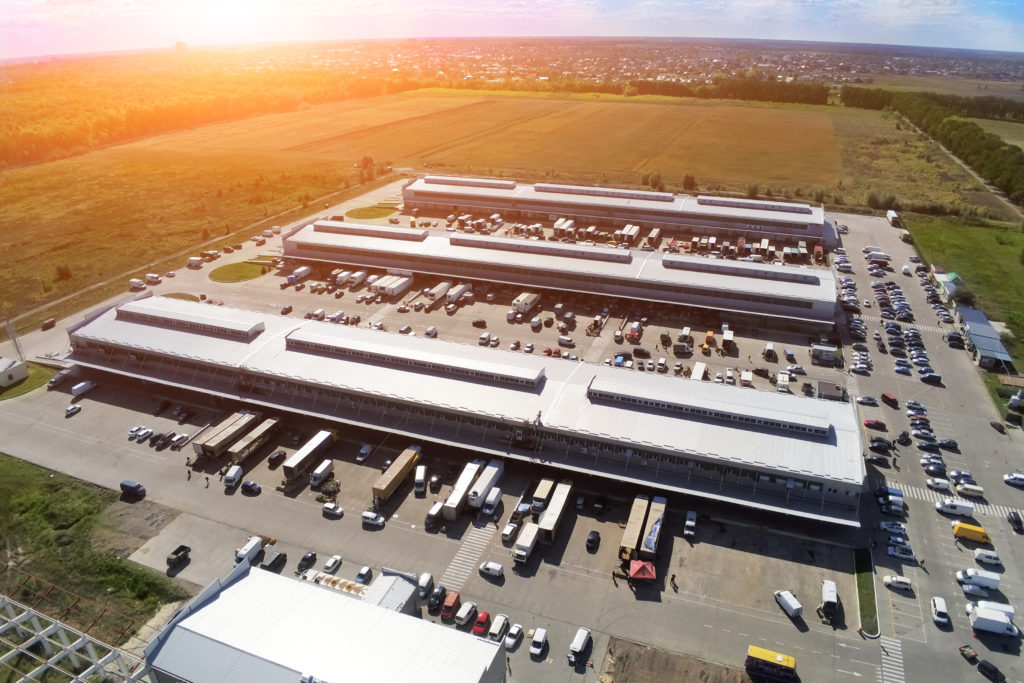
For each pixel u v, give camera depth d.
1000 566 85.81
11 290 172.88
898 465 104.31
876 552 88.31
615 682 71.50
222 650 66.50
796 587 83.44
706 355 137.25
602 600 81.81
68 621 79.50
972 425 114.25
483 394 107.50
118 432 114.50
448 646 67.69
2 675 71.12
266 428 110.12
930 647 75.38
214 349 123.56
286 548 90.19
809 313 146.38
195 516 95.62
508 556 88.56
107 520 94.81
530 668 72.88
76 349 133.62
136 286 170.88
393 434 112.56
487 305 160.75
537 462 99.25
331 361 118.19
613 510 96.06
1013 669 72.75
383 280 169.38
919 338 142.88
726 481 94.06
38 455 108.69
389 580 79.12
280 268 183.75
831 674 72.25
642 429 98.31
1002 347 134.50
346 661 65.38
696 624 78.56
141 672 66.19
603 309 157.00
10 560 88.56
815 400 105.12
